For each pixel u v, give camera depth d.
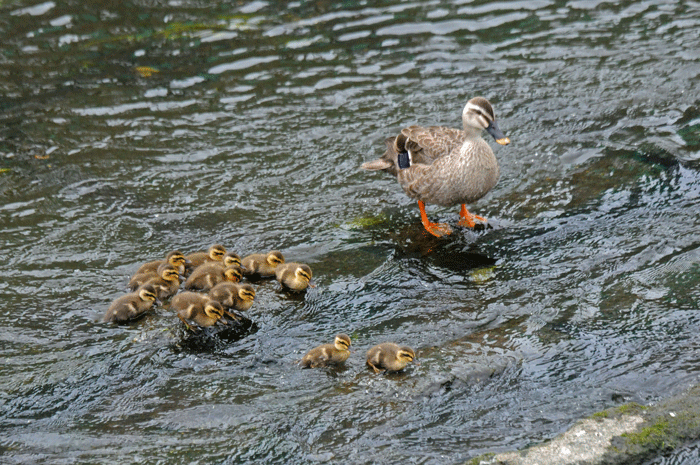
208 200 14.23
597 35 19.78
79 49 19.81
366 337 10.34
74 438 8.40
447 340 10.14
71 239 12.98
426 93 17.72
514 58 18.98
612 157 14.97
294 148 15.89
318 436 8.35
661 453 7.71
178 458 8.01
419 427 8.46
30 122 16.83
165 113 17.19
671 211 13.03
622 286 11.04
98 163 15.37
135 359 9.89
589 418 8.13
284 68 18.88
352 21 21.00
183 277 11.91
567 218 13.18
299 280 11.33
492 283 11.53
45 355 9.96
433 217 13.72
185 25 20.94
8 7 21.69
